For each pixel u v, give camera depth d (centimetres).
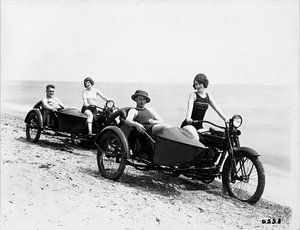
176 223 332
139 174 478
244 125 636
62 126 578
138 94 435
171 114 652
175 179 471
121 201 375
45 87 670
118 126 455
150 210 357
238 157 396
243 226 336
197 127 435
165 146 396
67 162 496
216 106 432
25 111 716
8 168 447
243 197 415
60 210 355
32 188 399
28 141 611
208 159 411
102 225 328
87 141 605
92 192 394
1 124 702
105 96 610
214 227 329
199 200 396
